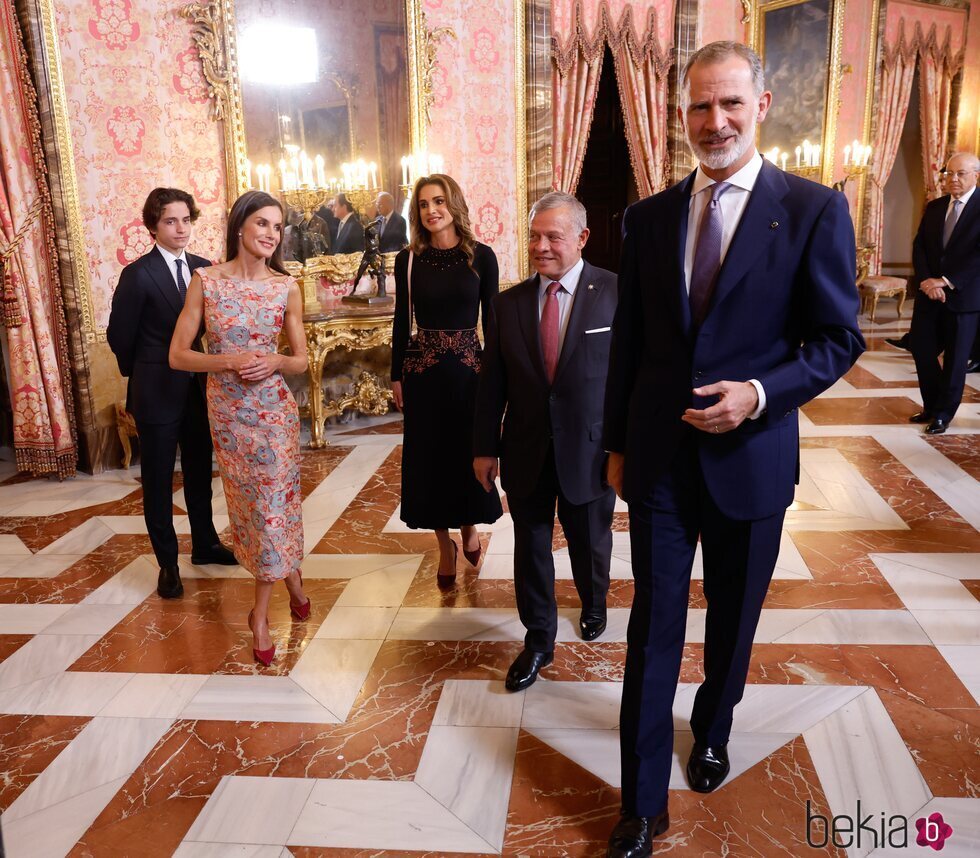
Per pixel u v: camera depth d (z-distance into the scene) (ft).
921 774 7.88
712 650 7.47
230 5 18.31
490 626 11.07
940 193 37.45
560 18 23.21
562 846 7.18
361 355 22.09
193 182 18.76
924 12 35.22
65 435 17.74
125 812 7.79
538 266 8.78
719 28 28.07
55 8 16.39
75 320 17.47
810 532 13.71
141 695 9.73
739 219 6.46
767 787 7.77
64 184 16.92
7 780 8.29
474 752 8.47
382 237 21.56
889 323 33.12
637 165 25.86
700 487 6.82
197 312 10.02
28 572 13.28
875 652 10.02
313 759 8.45
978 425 19.58
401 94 20.98
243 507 10.06
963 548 12.91
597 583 10.23
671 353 6.77
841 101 32.76
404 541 14.07
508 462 9.31
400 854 7.14
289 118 19.57
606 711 9.09
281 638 10.95
